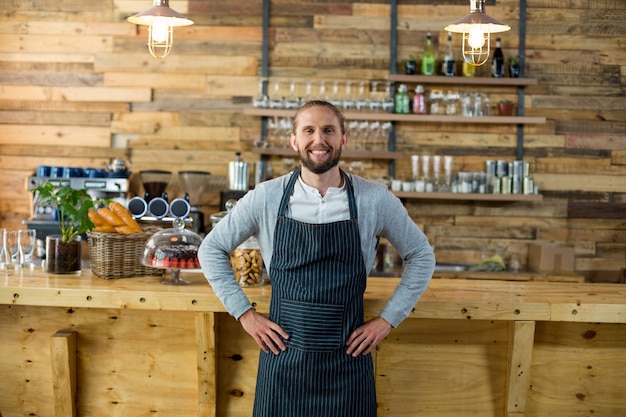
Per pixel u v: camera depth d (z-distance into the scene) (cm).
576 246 546
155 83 545
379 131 529
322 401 238
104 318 292
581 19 543
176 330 290
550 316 268
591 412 291
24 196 548
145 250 289
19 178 548
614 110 545
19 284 280
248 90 544
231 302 244
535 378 290
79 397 295
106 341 293
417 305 267
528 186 521
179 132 546
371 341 240
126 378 293
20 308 295
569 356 289
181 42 544
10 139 548
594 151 546
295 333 237
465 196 516
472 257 546
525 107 545
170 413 293
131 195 532
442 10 541
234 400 291
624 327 289
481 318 268
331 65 543
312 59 543
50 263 306
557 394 291
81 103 546
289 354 238
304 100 521
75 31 544
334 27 543
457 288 296
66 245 305
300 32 543
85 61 545
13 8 544
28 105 547
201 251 249
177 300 269
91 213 304
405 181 537
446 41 542
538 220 545
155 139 546
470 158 544
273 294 244
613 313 268
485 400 290
